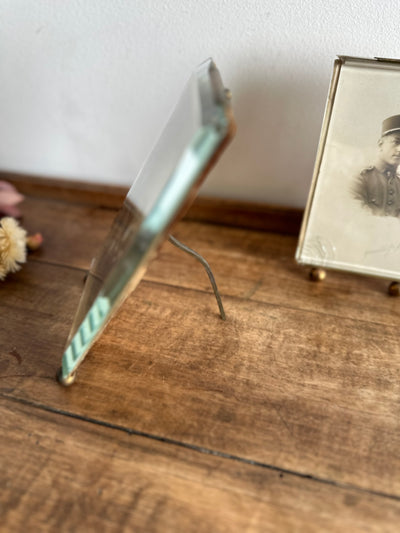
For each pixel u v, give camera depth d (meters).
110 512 0.43
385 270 0.68
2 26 0.75
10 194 0.81
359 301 0.69
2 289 0.70
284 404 0.53
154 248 0.41
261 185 0.82
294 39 0.67
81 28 0.73
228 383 0.56
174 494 0.45
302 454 0.48
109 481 0.46
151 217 0.39
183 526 0.42
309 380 0.56
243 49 0.70
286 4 0.64
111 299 0.44
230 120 0.35
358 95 0.61
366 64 0.60
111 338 0.62
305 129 0.75
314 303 0.69
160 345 0.61
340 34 0.65
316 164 0.66
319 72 0.69
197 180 0.37
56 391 0.54
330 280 0.74
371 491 0.45
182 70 0.74
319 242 0.69
